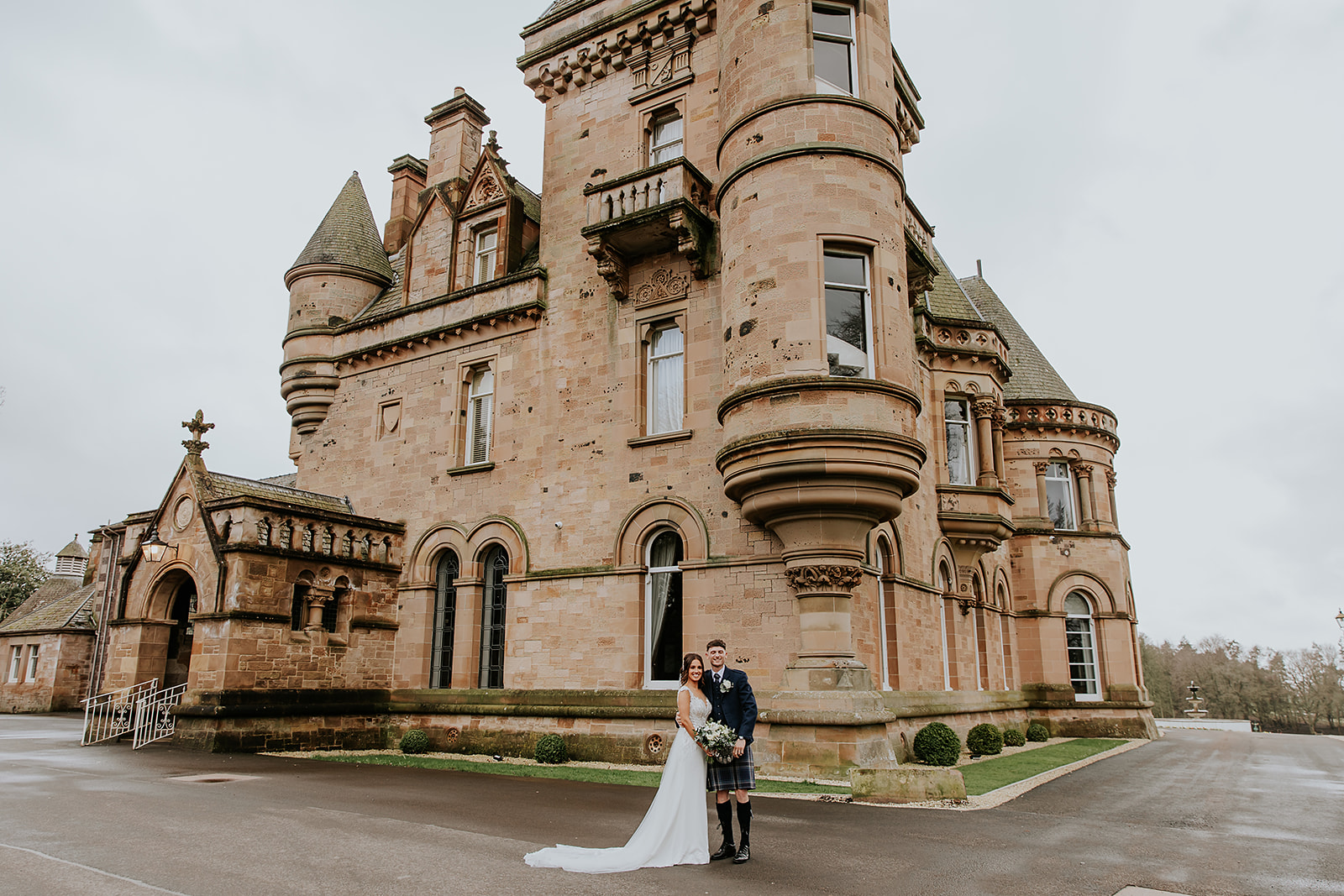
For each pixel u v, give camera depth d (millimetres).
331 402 24828
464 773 14812
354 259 26172
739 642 16203
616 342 19562
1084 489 28578
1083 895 6758
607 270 19062
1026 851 8398
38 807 10047
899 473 14734
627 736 17000
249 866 7340
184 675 21531
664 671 17578
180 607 21766
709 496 17266
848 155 16125
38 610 40188
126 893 6438
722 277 17000
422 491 22156
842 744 13945
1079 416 28844
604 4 22000
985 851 8312
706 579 16875
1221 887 7129
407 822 9531
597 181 20688
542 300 21047
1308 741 28078
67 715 32906
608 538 18594
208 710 17406
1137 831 9750
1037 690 26891
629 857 7508
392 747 20281
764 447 14836
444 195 24531
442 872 7199
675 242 18859
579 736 17594
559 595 18969
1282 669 84125
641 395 19047
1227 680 82938
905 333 16203
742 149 16750
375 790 12219
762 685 15734
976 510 22078
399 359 23578
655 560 18281
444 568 21703
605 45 21547
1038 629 27297
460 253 23484
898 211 16797
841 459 14453
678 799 7773
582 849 7785
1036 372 29812
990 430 23172
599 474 19078
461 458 21766
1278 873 7648
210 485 19906
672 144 20578
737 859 7699
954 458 23328
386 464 23062
